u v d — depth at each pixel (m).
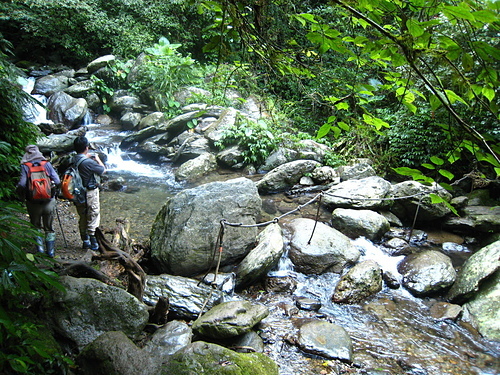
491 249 5.26
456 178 7.80
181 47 13.80
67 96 11.15
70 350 3.20
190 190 5.46
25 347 2.13
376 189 7.25
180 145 9.87
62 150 9.07
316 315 4.61
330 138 10.09
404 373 3.75
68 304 3.35
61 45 13.72
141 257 5.32
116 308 3.50
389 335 4.34
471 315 4.69
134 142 10.17
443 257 5.61
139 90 12.15
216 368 2.94
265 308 4.26
